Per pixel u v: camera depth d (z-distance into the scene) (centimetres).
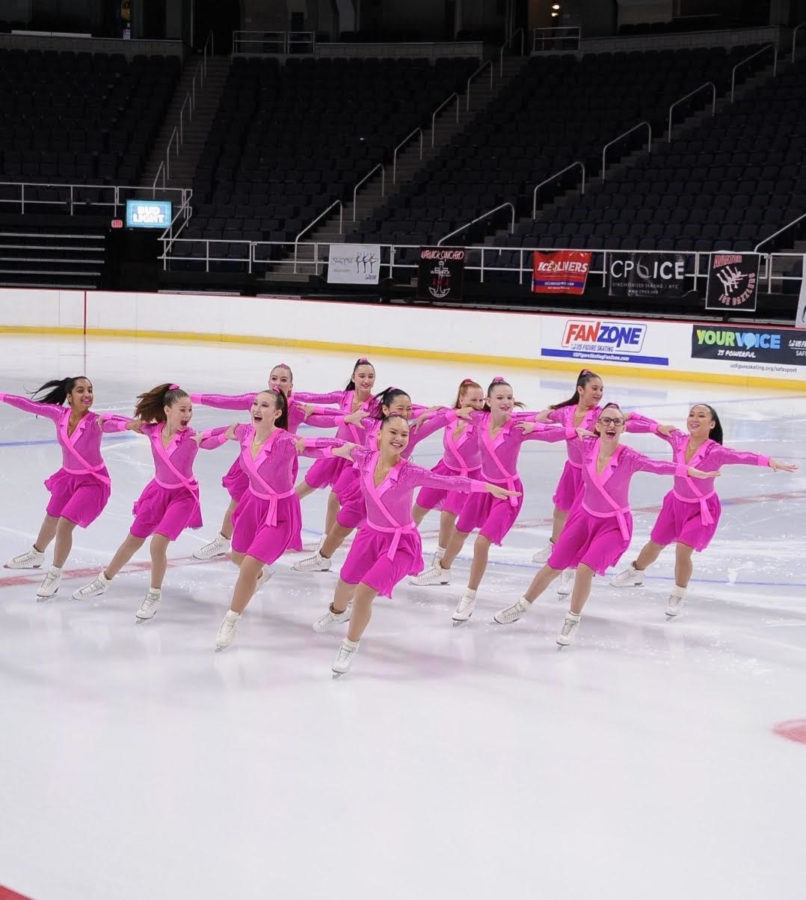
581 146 4462
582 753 882
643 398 2956
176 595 1277
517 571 1414
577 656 1112
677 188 4094
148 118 4953
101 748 869
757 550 1534
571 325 3544
